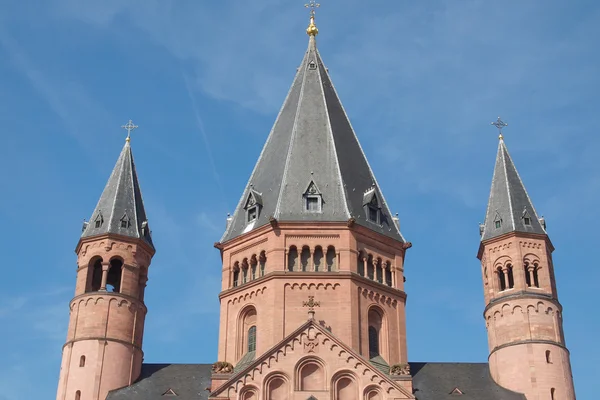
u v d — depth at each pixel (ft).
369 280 268.82
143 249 285.02
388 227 285.23
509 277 277.23
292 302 260.83
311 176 283.59
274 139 303.48
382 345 266.36
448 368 273.54
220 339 270.05
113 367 262.67
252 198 285.02
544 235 279.28
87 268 277.64
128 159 303.68
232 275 278.87
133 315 273.33
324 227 271.69
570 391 258.37
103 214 286.46
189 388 261.03
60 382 263.49
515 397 254.27
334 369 236.43
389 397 234.79
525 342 261.44
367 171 296.30
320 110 302.66
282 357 237.25
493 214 287.28
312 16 336.08
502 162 298.76
